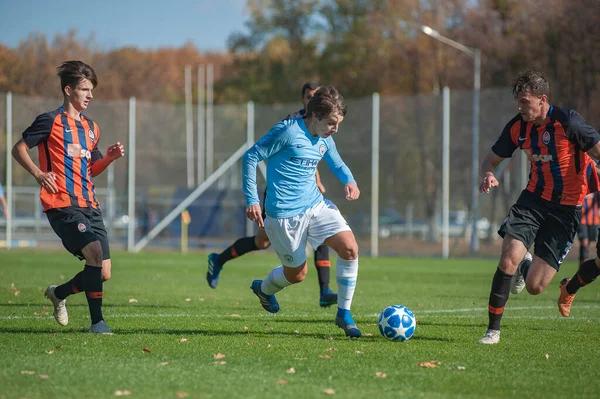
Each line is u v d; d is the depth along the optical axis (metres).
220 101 160.88
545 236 20.16
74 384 14.10
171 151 89.00
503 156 20.58
